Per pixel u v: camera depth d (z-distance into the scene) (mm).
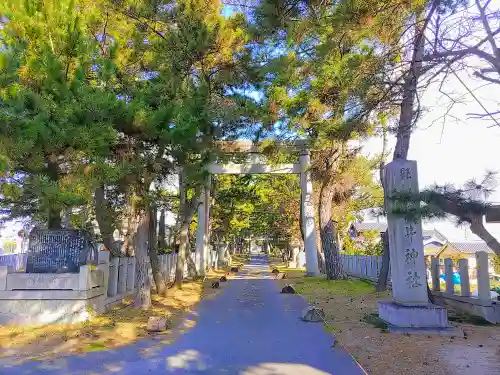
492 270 24422
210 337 8172
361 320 9648
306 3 5969
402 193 5648
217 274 27031
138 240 11727
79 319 9648
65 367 6266
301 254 37375
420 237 9023
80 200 8633
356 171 19734
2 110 7734
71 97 8648
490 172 5137
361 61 6844
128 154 9492
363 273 19859
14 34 9000
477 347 7098
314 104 10734
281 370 6031
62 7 9547
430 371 5863
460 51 5891
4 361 6625
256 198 34844
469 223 5199
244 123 14312
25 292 9703
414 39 6543
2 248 29625
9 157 7832
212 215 30953
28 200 11508
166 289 14414
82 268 9898
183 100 10516
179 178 15703
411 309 8531
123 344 7676
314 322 9609
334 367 6152
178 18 11578
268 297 14391
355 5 5711
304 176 23469
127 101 10281
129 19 12336
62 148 8703
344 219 28719
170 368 6168
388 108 7836
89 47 9656
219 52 11812
